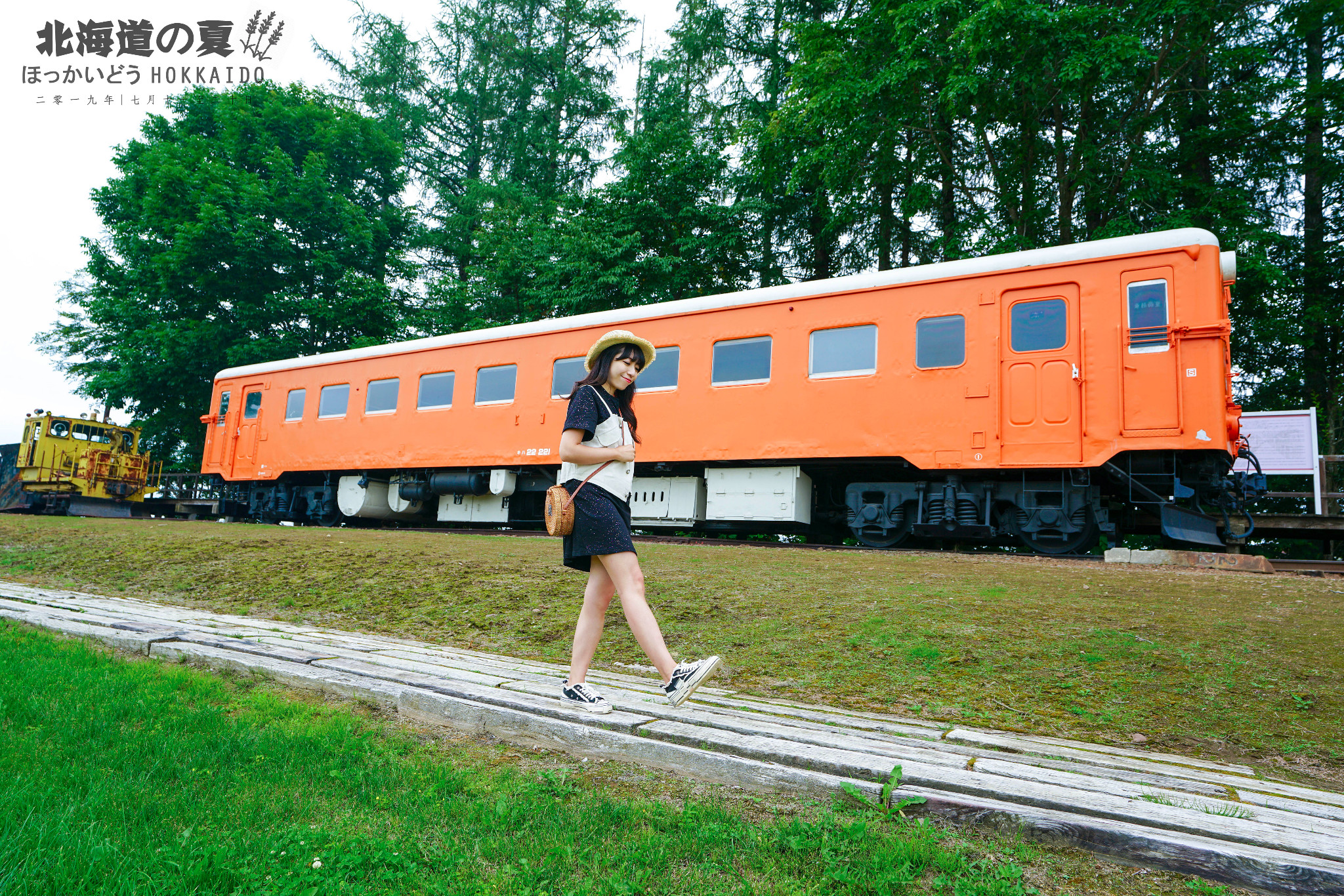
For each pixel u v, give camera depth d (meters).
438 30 30.52
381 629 6.06
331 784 2.62
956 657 4.69
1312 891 2.01
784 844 2.23
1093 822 2.32
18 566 9.12
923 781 2.65
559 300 20.59
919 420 9.75
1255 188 17.39
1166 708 3.97
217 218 22.77
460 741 3.25
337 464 15.52
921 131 17.30
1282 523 11.26
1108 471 9.14
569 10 29.98
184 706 3.45
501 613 6.16
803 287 10.77
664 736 3.11
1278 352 17.52
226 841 2.10
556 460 12.61
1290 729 3.72
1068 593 6.20
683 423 11.43
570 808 2.48
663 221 20.59
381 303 24.64
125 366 23.50
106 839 2.03
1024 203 15.98
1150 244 8.77
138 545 9.91
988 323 9.50
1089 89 13.88
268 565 8.41
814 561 8.10
